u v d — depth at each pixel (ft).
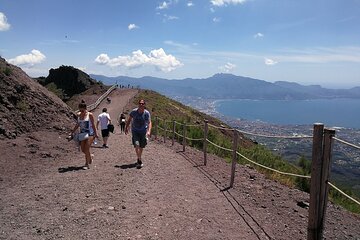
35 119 53.16
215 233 21.62
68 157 43.21
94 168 37.76
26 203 25.95
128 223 22.58
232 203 27.40
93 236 20.66
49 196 27.61
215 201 27.73
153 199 27.55
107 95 217.77
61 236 20.62
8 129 45.91
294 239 21.38
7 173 33.60
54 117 57.93
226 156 57.93
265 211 26.08
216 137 72.79
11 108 50.65
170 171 37.52
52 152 43.65
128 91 246.47
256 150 63.00
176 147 57.36
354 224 27.40
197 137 67.67
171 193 29.35
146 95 226.79
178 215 24.32
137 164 38.96
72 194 28.17
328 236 23.45
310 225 18.84
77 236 20.66
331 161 18.26
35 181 31.81
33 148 43.27
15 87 55.47
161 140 68.59
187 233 21.45
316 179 18.44
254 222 23.68
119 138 69.77
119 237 20.58
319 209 18.66
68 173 35.12
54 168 37.14
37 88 63.72
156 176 34.99
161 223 22.81
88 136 37.37
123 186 30.76
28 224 22.26
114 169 37.42
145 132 38.65
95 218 23.22
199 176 35.78
